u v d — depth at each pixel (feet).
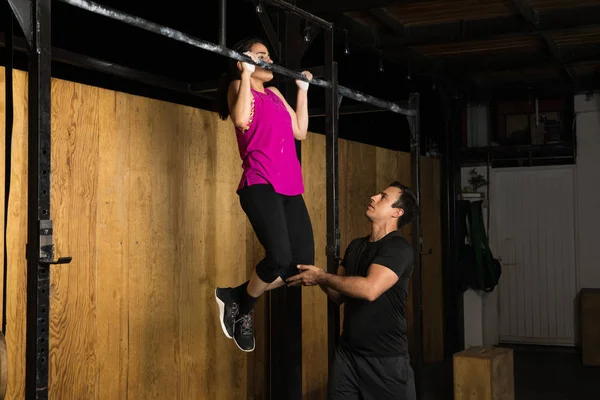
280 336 13.28
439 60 22.41
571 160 26.07
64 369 9.92
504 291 26.94
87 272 10.31
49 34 6.47
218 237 12.99
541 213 26.53
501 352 16.24
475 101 26.94
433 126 25.34
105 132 10.67
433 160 24.25
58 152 9.90
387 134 25.30
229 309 9.42
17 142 9.27
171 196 11.91
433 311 23.88
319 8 15.17
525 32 17.38
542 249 26.48
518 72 24.50
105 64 12.00
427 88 25.27
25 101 9.38
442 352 24.38
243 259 13.66
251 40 9.21
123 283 10.94
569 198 26.09
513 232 26.94
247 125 8.63
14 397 9.17
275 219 8.63
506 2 16.34
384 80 23.66
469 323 26.25
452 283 24.99
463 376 15.69
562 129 26.16
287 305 13.16
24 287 9.34
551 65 21.63
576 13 16.87
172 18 15.42
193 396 12.31
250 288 9.18
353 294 9.30
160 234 11.66
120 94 10.95
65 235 9.97
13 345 9.18
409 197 10.28
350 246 10.71
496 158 26.81
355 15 17.25
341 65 20.80
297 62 12.67
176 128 12.06
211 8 16.06
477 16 17.57
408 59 20.63
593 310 23.02
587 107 25.55
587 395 19.16
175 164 12.01
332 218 10.77
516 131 26.68
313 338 16.22
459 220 25.80
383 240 10.10
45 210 6.37
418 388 13.21
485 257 25.46
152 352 11.46
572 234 26.05
